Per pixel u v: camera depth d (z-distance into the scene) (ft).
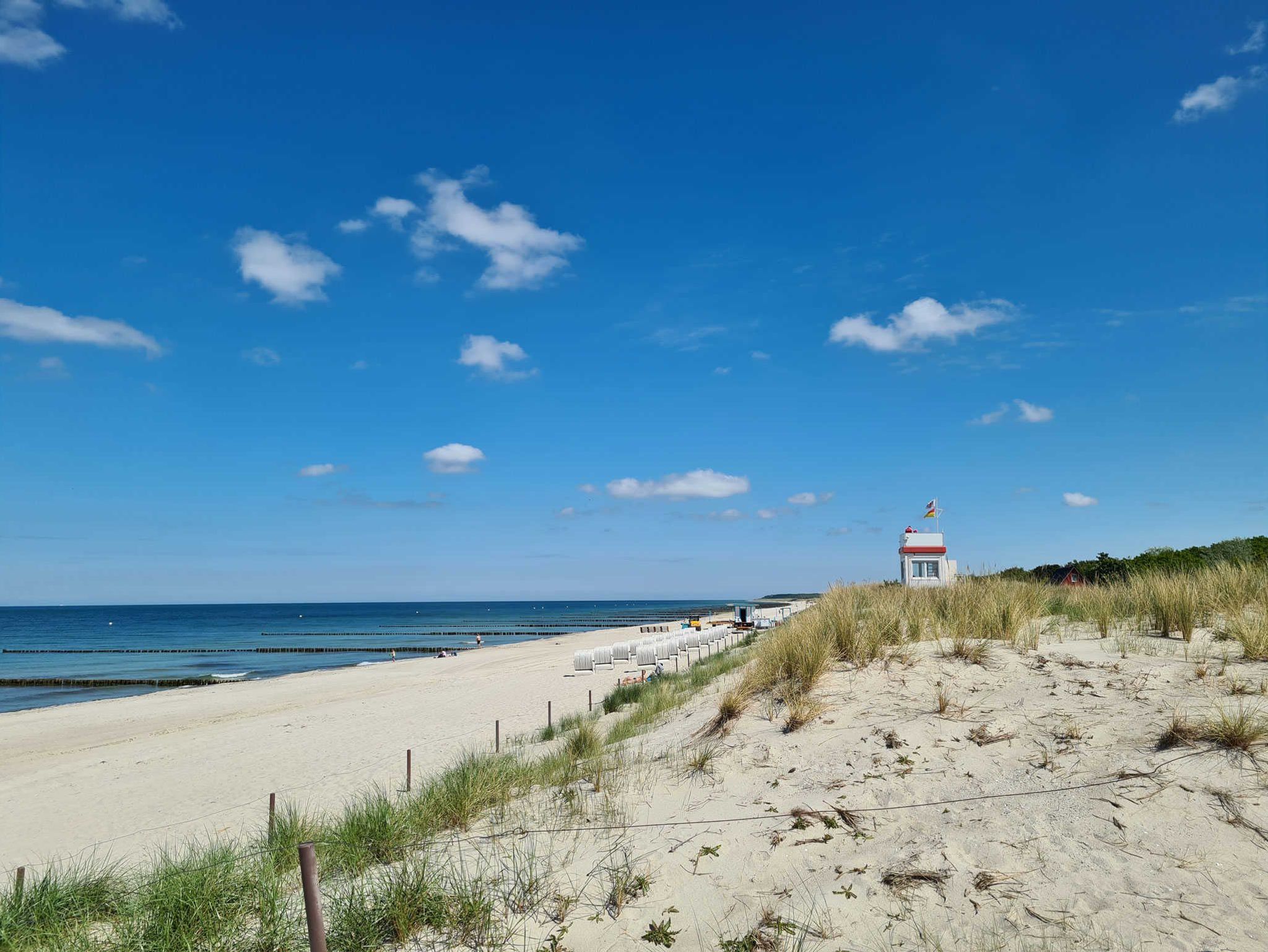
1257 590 28.19
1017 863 13.43
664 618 434.30
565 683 94.27
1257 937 10.50
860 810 16.80
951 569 81.35
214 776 49.83
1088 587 40.45
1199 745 15.69
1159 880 12.17
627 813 19.83
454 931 14.34
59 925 16.78
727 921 13.50
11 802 46.52
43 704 111.86
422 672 126.62
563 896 15.37
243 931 15.24
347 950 13.84
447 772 29.14
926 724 20.45
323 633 330.54
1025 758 17.31
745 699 26.99
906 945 11.84
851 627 29.50
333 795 40.55
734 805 18.74
